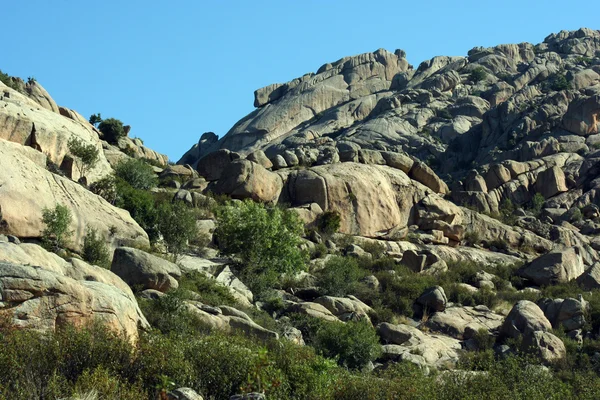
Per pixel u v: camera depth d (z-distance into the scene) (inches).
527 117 4687.5
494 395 949.8
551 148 4030.5
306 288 1908.2
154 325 1217.4
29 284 874.1
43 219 1578.5
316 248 2266.2
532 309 1727.4
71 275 1123.9
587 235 3075.8
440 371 1457.9
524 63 6422.2
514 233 2859.3
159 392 730.8
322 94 6397.6
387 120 5502.0
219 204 2361.0
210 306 1362.0
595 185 3489.2
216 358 836.0
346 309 1740.9
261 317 1530.5
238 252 1942.7
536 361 1387.8
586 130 4215.1
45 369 753.6
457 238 2726.4
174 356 817.5
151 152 3218.5
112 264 1406.3
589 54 6609.3
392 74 6786.4
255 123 6215.6
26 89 2726.4
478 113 5580.7
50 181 1690.5
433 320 1798.7
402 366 1184.8
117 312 950.4
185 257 1872.5
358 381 920.9
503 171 3538.4
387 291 1940.2
